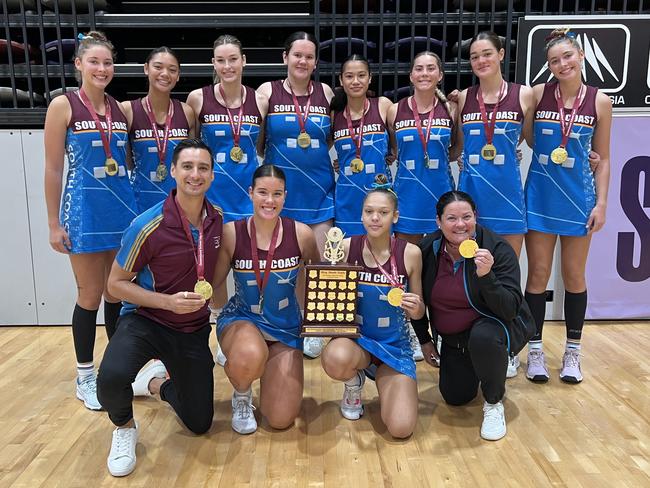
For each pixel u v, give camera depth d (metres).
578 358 2.64
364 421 2.23
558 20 3.10
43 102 3.40
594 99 2.44
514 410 2.32
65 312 3.43
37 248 3.35
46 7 3.34
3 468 1.92
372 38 3.53
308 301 2.12
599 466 1.91
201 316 2.07
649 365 2.77
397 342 2.23
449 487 1.80
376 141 2.64
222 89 2.59
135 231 1.89
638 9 3.35
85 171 2.29
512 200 2.51
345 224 2.70
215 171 2.59
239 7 3.73
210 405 2.10
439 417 2.27
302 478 1.85
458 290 2.14
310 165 2.66
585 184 2.48
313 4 3.46
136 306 2.04
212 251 1.99
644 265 3.37
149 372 2.46
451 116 2.61
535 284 2.63
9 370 2.76
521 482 1.83
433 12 3.36
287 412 2.12
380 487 1.80
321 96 2.69
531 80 3.16
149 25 3.28
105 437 2.12
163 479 1.86
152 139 2.49
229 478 1.86
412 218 2.62
